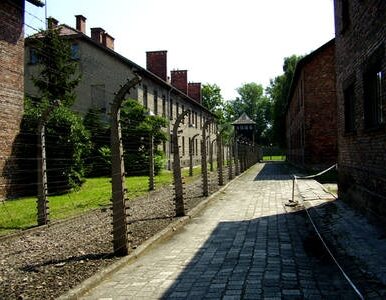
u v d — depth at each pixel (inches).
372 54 332.2
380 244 278.2
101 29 1330.0
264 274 227.9
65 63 983.6
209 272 235.1
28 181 598.2
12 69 589.9
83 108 1167.6
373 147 346.6
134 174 981.8
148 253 288.2
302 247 292.5
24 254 280.5
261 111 4554.6
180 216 427.5
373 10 328.8
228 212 474.3
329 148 1025.5
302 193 604.7
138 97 1200.8
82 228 366.0
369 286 197.6
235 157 1048.8
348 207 438.9
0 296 196.9
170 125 1526.8
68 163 615.5
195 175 1088.8
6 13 582.9
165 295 198.4
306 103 1035.9
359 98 390.0
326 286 206.1
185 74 1866.4
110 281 224.1
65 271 236.4
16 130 589.3
